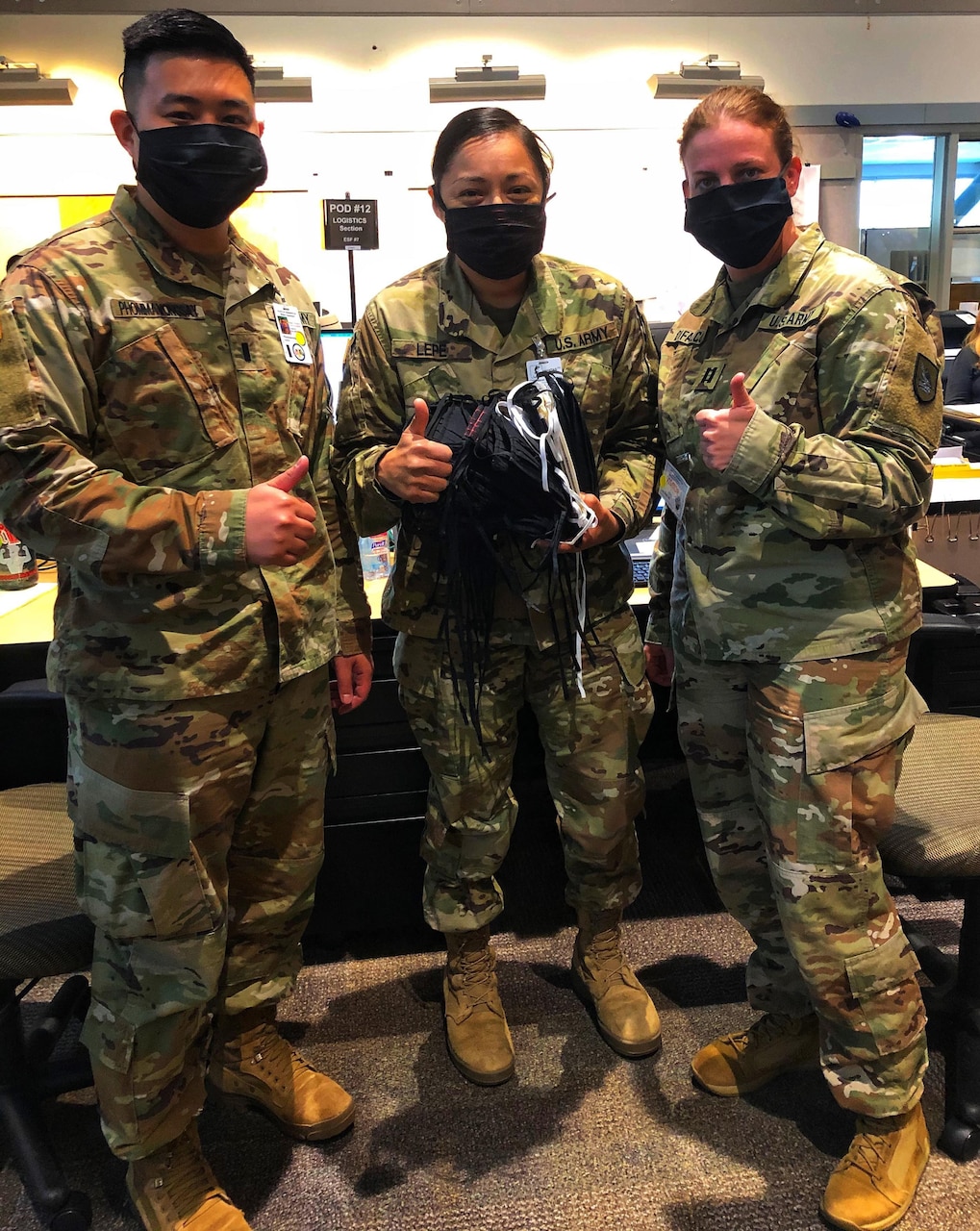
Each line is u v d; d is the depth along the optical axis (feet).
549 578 4.58
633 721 5.23
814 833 4.11
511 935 6.72
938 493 7.45
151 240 3.80
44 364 3.51
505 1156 4.80
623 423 5.09
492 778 5.20
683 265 11.38
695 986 6.05
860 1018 4.17
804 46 11.07
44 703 5.26
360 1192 4.62
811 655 4.08
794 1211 4.41
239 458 3.97
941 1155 4.67
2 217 10.18
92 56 9.93
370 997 6.12
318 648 4.37
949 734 5.54
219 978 4.34
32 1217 4.57
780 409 4.04
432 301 4.75
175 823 3.85
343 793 6.33
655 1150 4.79
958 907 6.79
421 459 4.17
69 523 3.46
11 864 4.75
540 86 10.53
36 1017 6.00
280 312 4.23
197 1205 4.26
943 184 12.05
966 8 11.18
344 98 10.43
